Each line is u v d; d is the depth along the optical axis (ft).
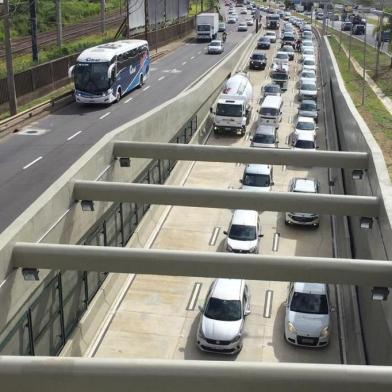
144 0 277.23
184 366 42.22
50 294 71.26
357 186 104.99
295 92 224.94
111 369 42.14
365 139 98.07
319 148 164.25
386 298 62.39
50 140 129.08
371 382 41.22
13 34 278.67
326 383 41.37
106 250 62.49
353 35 385.70
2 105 151.12
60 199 73.87
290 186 124.26
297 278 62.13
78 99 161.48
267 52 307.37
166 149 95.66
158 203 80.02
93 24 345.10
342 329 85.10
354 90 209.46
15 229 62.59
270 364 42.32
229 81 189.57
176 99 142.41
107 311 87.30
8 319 60.13
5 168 109.19
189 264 62.69
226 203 79.41
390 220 67.87
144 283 95.81
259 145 157.79
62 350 72.90
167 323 86.02
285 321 82.58
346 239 100.17
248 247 103.09
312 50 298.97
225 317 80.59
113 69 163.63
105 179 91.86
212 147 95.04
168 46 309.63
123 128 102.42
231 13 517.55
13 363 42.22
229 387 41.81
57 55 194.49
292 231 115.03
